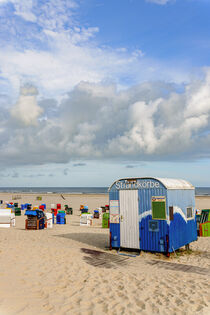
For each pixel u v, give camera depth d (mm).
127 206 11734
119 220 11930
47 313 4938
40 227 19375
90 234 17141
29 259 8648
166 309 5387
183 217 12008
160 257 10602
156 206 10945
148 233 11070
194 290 6516
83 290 6332
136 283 7000
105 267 8641
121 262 9570
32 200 66062
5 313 4707
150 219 11062
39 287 6312
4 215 20734
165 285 6887
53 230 18812
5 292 5680
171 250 10672
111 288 6547
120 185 12000
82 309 5262
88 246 12922
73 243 13516
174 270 8719
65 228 20328
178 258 10758
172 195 11141
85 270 8039
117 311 5238
